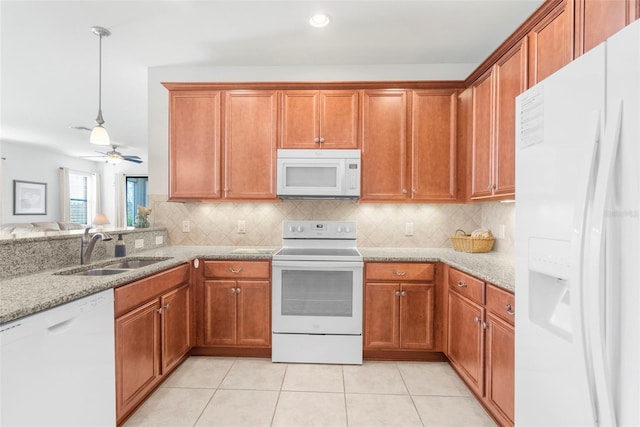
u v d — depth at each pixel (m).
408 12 2.13
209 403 1.91
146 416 1.78
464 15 2.16
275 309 2.42
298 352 2.41
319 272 2.42
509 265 2.05
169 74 2.96
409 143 2.64
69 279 1.54
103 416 1.44
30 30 2.32
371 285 2.41
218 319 2.47
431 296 2.40
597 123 0.84
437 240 2.90
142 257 2.31
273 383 2.13
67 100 3.74
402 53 2.69
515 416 1.24
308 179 2.62
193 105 2.70
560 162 0.98
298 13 2.14
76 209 7.57
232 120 2.68
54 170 6.93
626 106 0.78
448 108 2.63
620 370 0.79
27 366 1.10
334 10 2.11
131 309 1.69
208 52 2.67
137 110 4.10
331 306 2.42
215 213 2.97
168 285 2.06
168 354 2.07
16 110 4.11
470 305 1.95
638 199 0.75
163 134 2.96
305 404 1.91
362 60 2.82
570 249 0.93
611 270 0.81
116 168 8.09
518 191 1.20
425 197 2.63
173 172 2.70
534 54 1.74
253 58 2.78
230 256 2.46
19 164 6.21
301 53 2.69
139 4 2.04
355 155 2.59
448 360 2.44
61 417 1.23
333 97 2.65
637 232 0.75
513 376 1.51
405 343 2.41
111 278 1.56
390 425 1.73
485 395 1.79
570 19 1.46
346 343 2.40
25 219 6.32
